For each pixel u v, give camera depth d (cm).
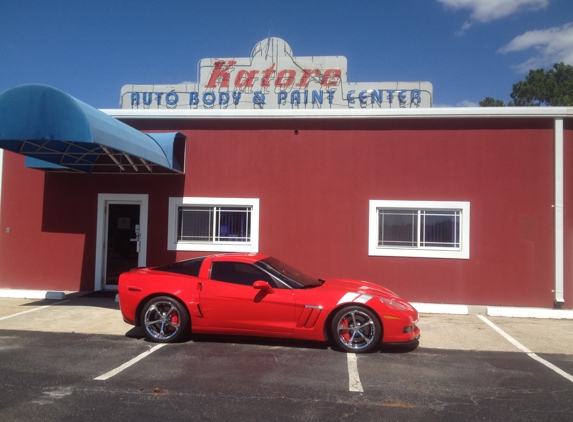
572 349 717
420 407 475
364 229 1042
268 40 1467
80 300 1022
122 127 870
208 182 1081
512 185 1015
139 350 669
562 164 999
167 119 1091
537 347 726
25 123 753
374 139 1049
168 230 1082
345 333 675
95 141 758
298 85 1446
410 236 1042
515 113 1008
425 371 592
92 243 1103
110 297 1048
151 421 433
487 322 895
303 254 1052
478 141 1025
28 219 1117
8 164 1127
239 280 707
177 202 1083
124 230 1112
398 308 666
